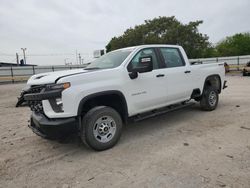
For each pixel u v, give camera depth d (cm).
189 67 580
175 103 551
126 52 481
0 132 550
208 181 288
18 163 373
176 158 358
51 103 374
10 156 402
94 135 394
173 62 551
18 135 521
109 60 488
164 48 538
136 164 347
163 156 368
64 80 363
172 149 395
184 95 566
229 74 2436
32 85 407
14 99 1169
